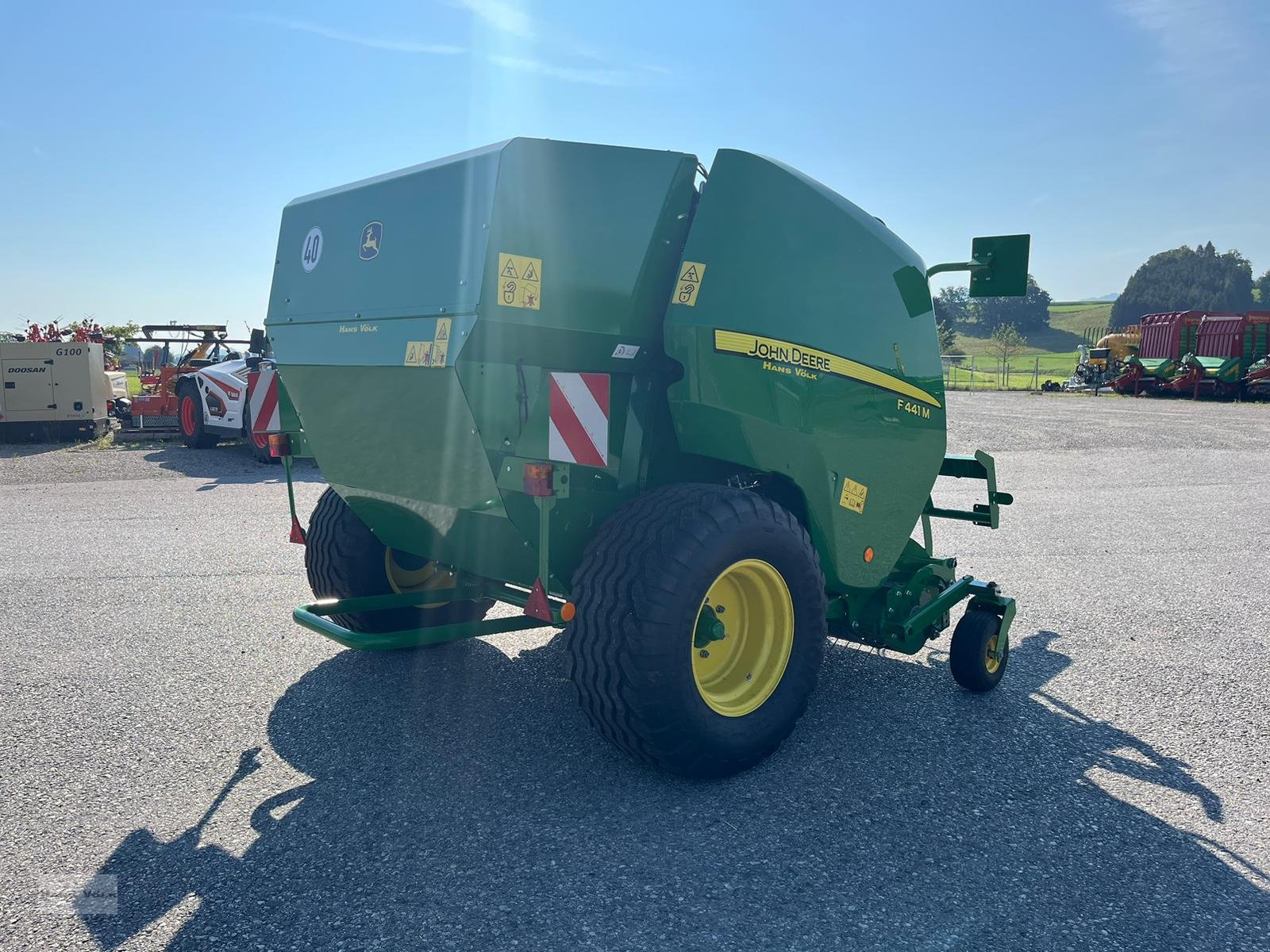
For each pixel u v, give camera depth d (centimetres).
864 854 298
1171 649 517
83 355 1620
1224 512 964
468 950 246
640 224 351
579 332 349
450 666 487
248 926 257
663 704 324
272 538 829
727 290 355
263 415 470
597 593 328
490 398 338
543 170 333
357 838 307
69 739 390
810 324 383
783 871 287
